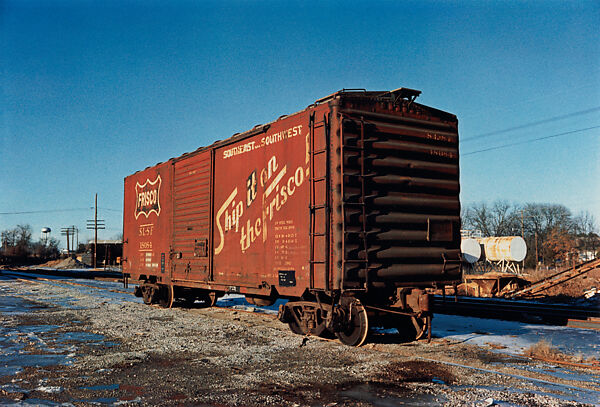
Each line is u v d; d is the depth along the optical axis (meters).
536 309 13.58
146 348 8.56
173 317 12.86
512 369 6.88
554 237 70.81
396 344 8.95
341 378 6.52
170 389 6.02
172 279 14.32
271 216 10.12
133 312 14.05
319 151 8.87
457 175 10.00
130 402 5.48
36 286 26.66
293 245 9.40
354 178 8.60
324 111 8.88
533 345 8.66
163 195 15.22
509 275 22.59
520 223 88.88
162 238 15.12
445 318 12.84
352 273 8.39
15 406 5.30
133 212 17.53
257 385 6.19
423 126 9.62
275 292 10.42
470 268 31.22
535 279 25.30
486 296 22.05
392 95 9.40
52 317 12.90
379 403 5.45
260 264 10.41
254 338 9.59
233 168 11.67
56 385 6.20
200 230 12.97
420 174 9.44
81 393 5.84
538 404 5.37
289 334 10.00
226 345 8.84
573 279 22.14
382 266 8.70
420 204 9.32
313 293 9.10
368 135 8.87
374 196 8.77
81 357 7.84
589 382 6.27
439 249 9.48
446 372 6.80
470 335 10.02
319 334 9.41
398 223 8.99
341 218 8.40
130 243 17.62
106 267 70.94
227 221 11.77
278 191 9.95
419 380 6.40
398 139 9.23
